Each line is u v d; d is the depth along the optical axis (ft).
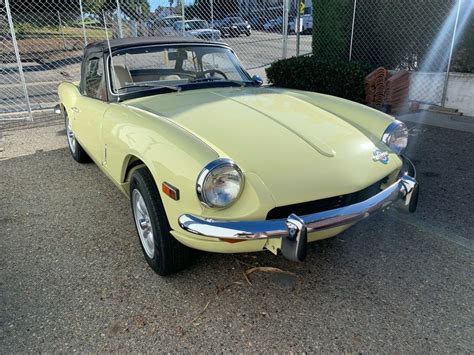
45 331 7.61
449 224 11.04
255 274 9.12
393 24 25.73
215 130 8.64
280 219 7.39
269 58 40.68
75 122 13.61
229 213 7.33
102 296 8.54
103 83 11.59
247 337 7.36
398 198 8.73
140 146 8.55
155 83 11.68
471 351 6.91
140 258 9.89
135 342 7.31
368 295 8.36
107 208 12.66
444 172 14.66
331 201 7.91
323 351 7.00
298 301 8.24
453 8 22.58
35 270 9.50
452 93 22.89
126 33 31.65
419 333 7.32
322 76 25.08
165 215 8.31
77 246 10.50
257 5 39.81
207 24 35.94
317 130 9.11
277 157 7.97
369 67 24.95
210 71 12.91
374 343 7.13
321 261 9.55
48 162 17.10
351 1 26.84
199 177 7.13
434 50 24.08
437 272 9.02
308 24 61.72
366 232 10.75
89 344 7.29
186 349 7.14
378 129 9.77
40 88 33.24
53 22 48.42
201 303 8.25
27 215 12.32
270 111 9.84
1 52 48.21
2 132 21.94
